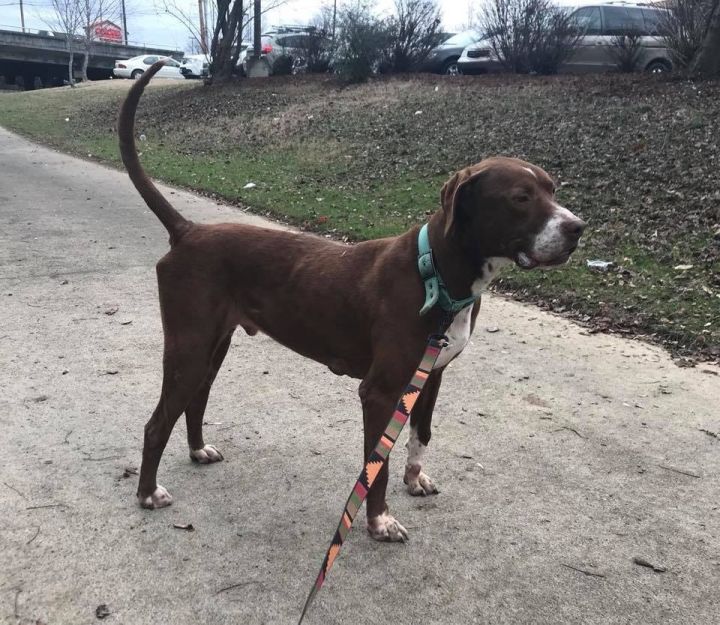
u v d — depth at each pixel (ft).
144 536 3.77
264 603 3.31
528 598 3.38
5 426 4.88
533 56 22.54
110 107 29.40
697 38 18.53
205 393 4.41
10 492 4.11
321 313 3.83
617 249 9.16
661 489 4.31
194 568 3.53
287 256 3.96
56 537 3.72
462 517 4.03
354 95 23.35
